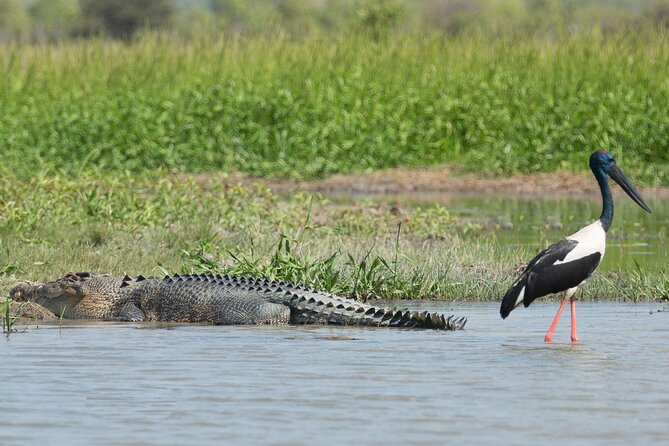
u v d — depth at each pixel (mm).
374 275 29016
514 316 25828
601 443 14578
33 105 63812
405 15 93125
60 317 25797
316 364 19688
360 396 17141
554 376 18609
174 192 42688
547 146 61469
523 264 31984
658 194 55750
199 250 32219
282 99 63875
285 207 43156
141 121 62531
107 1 155125
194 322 25625
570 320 25172
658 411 16219
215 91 64375
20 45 73562
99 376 18625
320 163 60812
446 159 63875
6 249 31156
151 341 22344
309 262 28531
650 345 21766
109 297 26484
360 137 62750
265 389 17609
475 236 39000
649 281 29547
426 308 27250
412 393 17328
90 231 34656
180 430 15203
